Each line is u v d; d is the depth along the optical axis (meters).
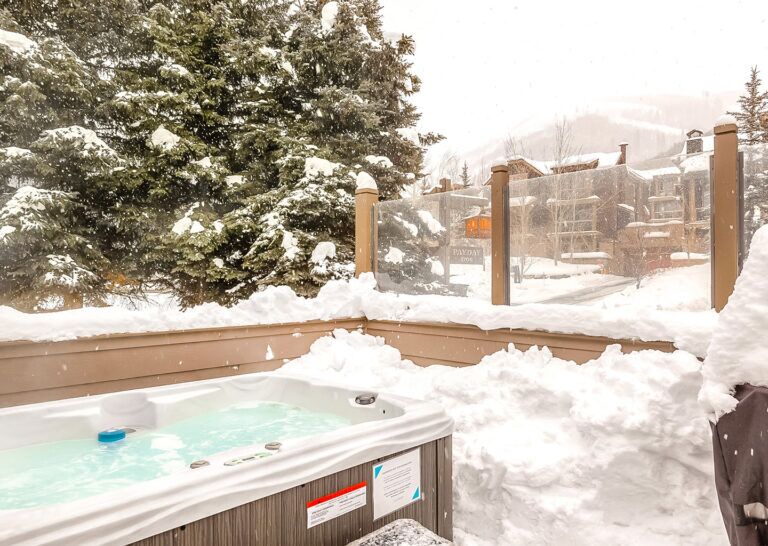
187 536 1.58
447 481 2.60
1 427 2.72
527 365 3.62
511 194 4.55
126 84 10.33
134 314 3.72
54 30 10.02
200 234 9.83
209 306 4.23
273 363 4.52
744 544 1.84
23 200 8.10
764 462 1.79
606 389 2.94
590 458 2.66
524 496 2.67
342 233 10.31
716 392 1.93
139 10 10.82
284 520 1.84
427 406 2.71
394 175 11.66
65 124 9.26
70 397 3.33
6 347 3.07
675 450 2.55
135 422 3.27
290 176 10.47
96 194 9.80
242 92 11.53
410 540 1.87
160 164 10.08
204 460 1.84
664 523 2.49
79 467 2.66
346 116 11.43
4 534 1.29
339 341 4.87
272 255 9.48
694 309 3.50
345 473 2.06
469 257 4.91
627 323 3.31
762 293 1.92
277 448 1.97
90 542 1.39
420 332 4.72
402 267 5.56
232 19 11.38
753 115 22.62
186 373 3.93
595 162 20.80
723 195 3.33
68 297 8.66
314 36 11.57
